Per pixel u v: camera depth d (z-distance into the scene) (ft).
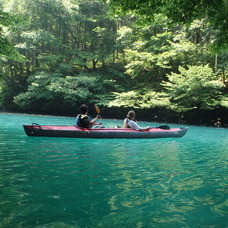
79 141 21.08
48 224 5.88
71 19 74.38
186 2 16.05
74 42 86.89
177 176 10.80
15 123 38.04
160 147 19.67
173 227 5.95
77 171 11.09
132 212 6.77
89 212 6.68
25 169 11.17
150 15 18.48
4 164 12.05
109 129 23.61
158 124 49.85
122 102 58.80
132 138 24.00
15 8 67.10
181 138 26.78
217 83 45.75
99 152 16.35
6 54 32.45
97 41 80.18
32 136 22.65
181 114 58.44
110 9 19.53
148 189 8.83
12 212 6.51
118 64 82.69
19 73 90.22
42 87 71.92
